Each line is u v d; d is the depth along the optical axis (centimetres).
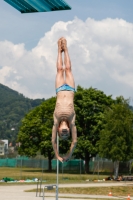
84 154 9444
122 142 7700
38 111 10456
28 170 10538
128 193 5175
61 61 2191
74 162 10594
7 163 12925
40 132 10069
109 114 8069
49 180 6731
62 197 4488
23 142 10281
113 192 5172
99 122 9406
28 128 10156
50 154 10088
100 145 7919
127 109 8112
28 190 5122
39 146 10156
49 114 10112
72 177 7581
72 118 2070
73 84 2139
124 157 7662
